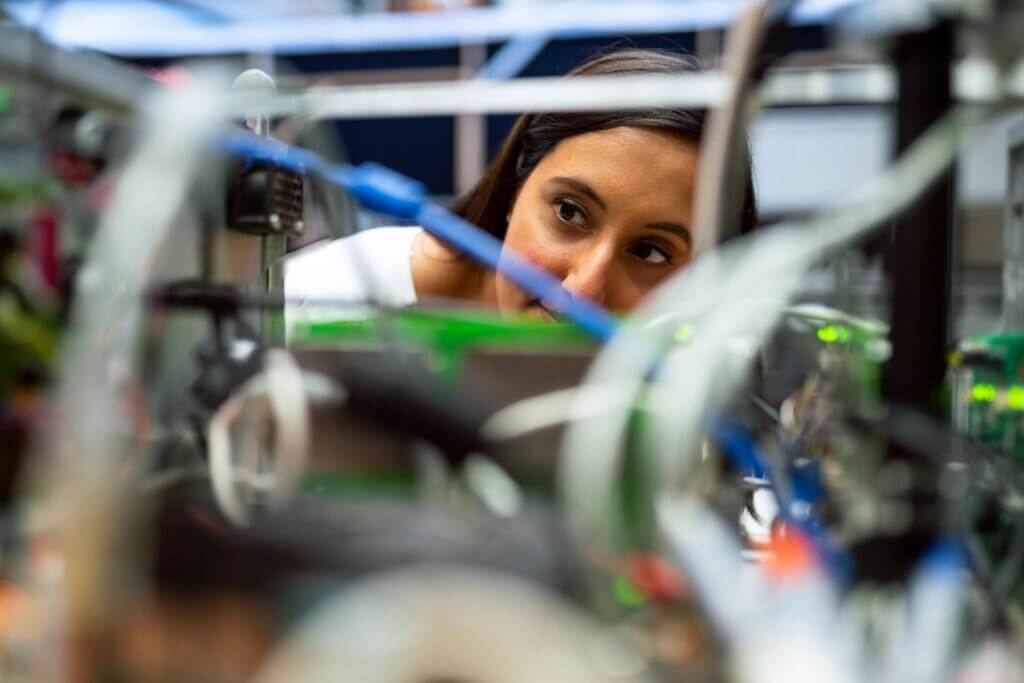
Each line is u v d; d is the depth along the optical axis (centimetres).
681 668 31
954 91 40
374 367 39
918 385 42
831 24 44
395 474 39
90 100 42
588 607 32
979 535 50
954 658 35
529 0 149
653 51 102
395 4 160
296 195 55
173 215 32
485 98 52
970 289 87
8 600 39
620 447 34
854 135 137
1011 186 82
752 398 48
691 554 31
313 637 30
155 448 38
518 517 36
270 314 44
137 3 109
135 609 33
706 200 43
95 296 33
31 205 43
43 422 39
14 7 45
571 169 91
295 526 35
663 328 38
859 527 41
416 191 59
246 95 40
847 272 48
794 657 28
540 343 42
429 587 31
